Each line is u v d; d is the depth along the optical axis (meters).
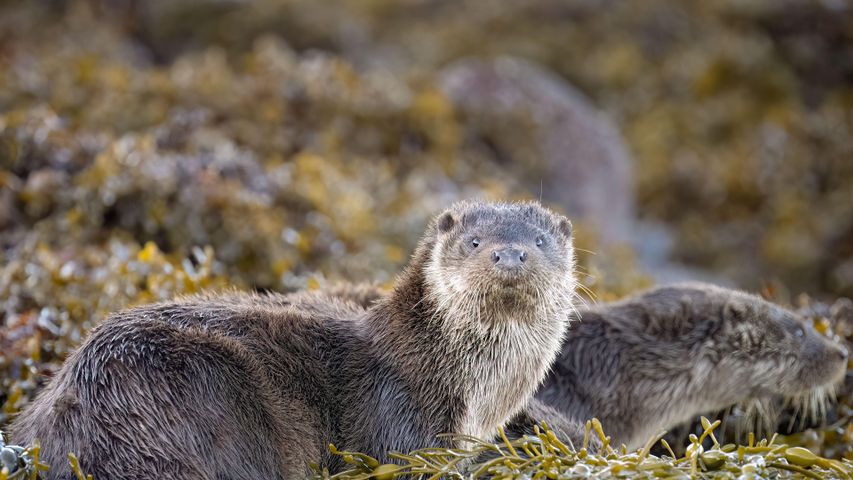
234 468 9.25
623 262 19.67
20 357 12.27
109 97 21.73
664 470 8.96
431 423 10.20
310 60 24.77
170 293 13.81
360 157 22.56
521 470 9.21
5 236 16.22
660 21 37.31
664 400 12.86
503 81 26.77
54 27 30.66
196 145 19.27
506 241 10.45
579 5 37.88
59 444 8.85
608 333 12.91
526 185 25.66
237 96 22.05
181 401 9.11
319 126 22.39
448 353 10.30
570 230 11.48
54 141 17.78
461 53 36.03
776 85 33.75
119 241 15.86
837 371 13.18
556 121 26.47
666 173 30.05
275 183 18.08
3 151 17.56
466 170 23.34
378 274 16.91
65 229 16.23
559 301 10.81
